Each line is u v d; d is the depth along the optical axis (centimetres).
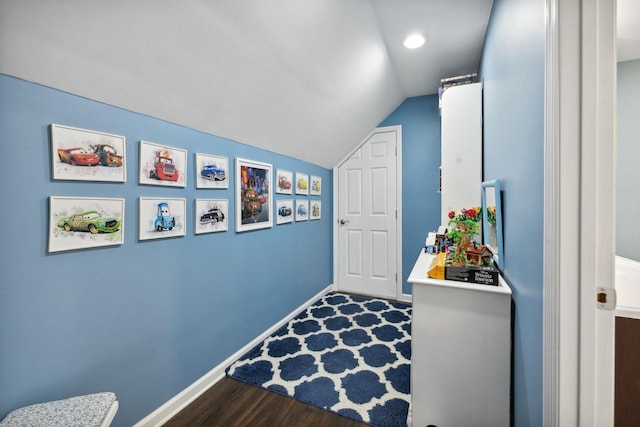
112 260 121
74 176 107
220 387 169
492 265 131
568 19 68
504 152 129
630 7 121
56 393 104
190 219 160
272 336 233
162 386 143
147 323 136
